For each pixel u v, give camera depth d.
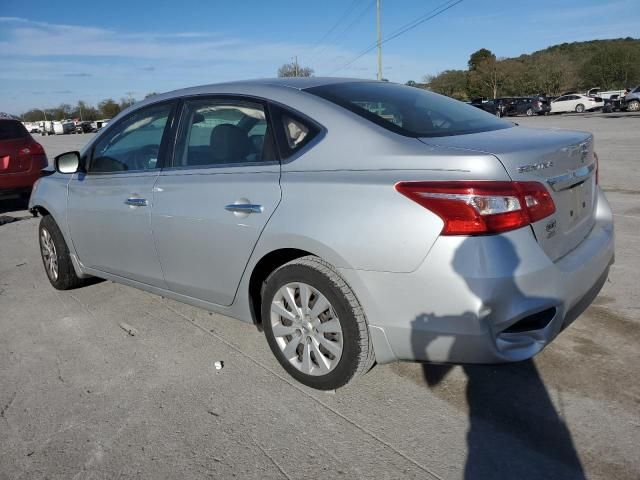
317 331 2.89
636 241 5.34
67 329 4.07
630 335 3.38
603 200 3.41
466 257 2.36
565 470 2.32
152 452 2.60
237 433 2.71
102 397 3.10
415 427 2.67
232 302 3.30
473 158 2.43
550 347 3.29
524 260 2.40
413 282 2.47
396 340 2.59
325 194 2.71
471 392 2.92
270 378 3.20
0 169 8.49
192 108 3.55
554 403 2.77
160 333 3.90
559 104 39.94
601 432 2.53
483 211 2.35
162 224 3.50
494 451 2.46
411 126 2.91
